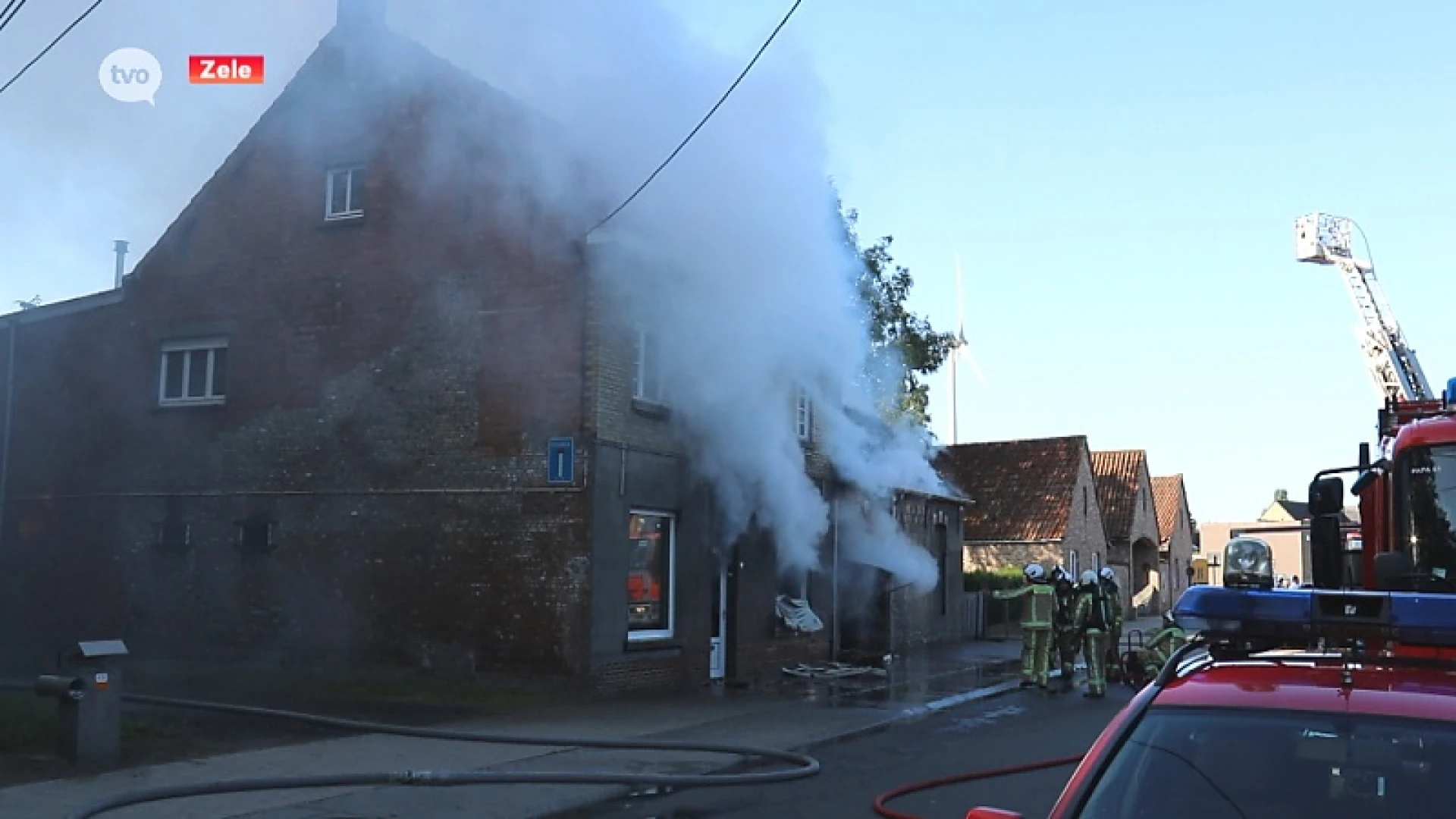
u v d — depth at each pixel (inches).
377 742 434.3
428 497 607.5
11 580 719.7
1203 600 168.1
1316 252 1072.8
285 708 527.2
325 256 650.8
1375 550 295.4
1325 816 134.3
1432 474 277.1
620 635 585.9
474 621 588.7
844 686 668.7
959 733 503.8
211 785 333.4
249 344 666.2
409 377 620.7
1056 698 644.1
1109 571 688.4
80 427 712.4
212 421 671.1
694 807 346.3
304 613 631.8
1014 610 1182.3
